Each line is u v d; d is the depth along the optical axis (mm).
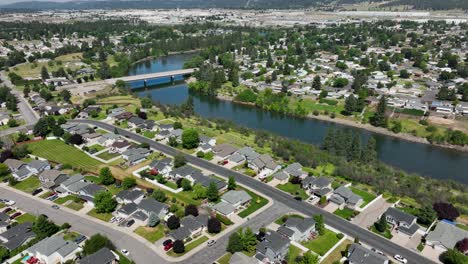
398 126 182750
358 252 86938
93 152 149000
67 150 152375
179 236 94125
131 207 106312
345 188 116188
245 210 109438
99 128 177625
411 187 122750
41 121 166625
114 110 197875
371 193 119688
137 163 140250
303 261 84000
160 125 175750
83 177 124188
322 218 99312
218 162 140875
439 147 169250
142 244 93875
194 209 103938
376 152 157875
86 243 89000
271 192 119250
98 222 103438
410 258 89375
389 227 101438
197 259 88625
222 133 173750
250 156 139750
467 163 153750
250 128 191875
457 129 178250
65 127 169000
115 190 120062
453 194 122625
